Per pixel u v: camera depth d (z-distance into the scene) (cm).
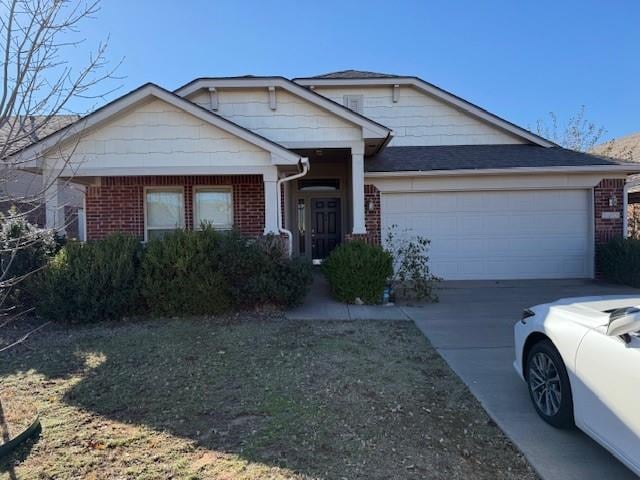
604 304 388
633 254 1068
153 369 523
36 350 600
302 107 1047
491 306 870
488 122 1376
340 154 1232
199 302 781
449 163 1202
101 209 1158
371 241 1052
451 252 1183
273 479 304
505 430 371
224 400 434
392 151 1340
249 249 801
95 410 417
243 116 1056
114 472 316
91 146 888
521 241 1183
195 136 897
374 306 869
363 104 1388
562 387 357
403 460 328
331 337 648
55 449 347
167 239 794
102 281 744
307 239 1448
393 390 456
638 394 271
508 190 1175
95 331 697
